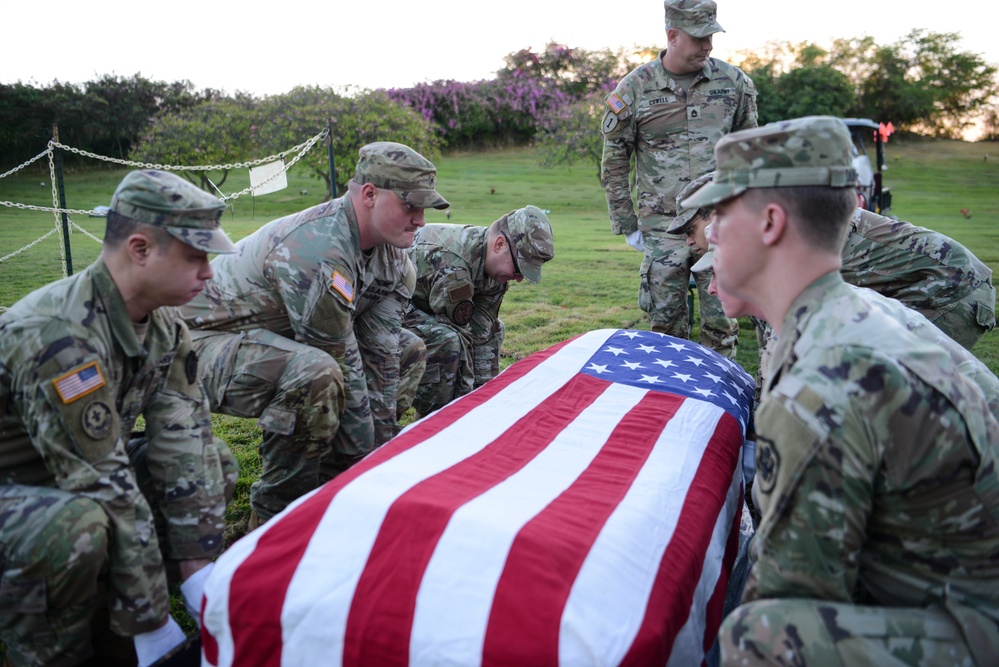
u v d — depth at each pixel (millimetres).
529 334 6344
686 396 2900
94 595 1994
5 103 25906
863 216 3318
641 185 4582
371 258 3062
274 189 9664
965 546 1503
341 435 3053
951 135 37031
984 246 12562
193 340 2949
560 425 2609
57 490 1989
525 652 1572
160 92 28609
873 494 1496
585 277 9336
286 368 2779
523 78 32812
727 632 1576
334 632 1690
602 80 33719
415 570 1710
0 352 1950
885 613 1499
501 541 1723
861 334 1502
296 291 2811
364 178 2836
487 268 3652
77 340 1967
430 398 3818
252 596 1762
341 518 1850
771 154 1573
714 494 2262
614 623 1597
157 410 2252
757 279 1666
